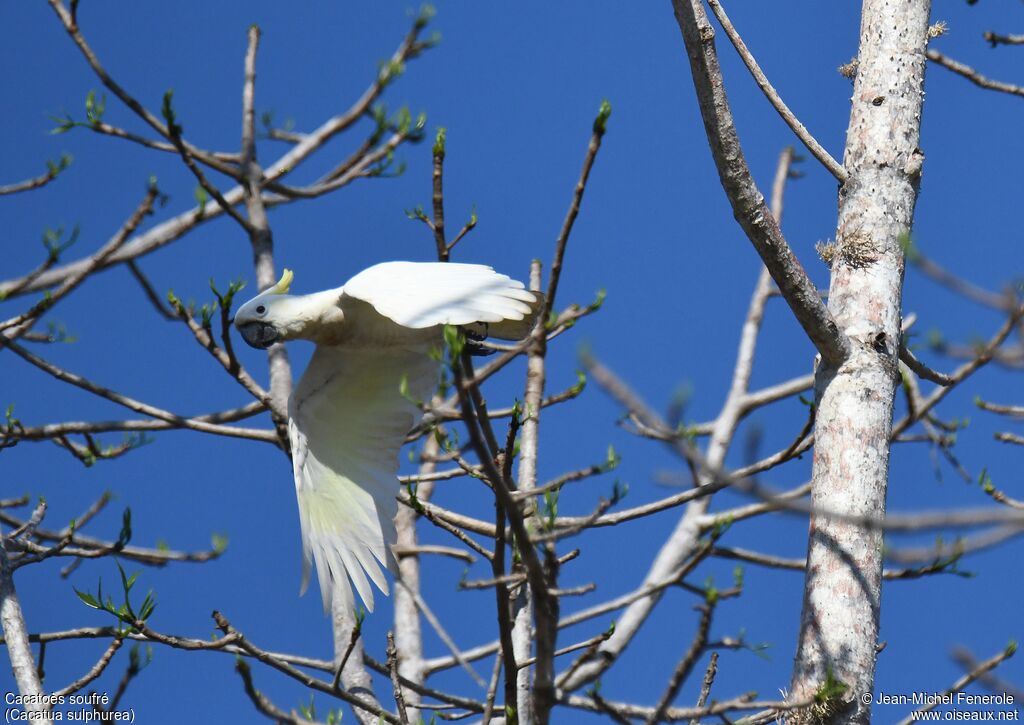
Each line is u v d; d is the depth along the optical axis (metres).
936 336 7.38
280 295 12.19
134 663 9.99
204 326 12.64
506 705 8.81
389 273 10.78
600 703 8.04
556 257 9.54
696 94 9.90
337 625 12.28
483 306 10.15
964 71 13.45
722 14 11.26
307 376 11.98
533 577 7.63
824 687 8.38
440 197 9.53
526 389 11.05
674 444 6.46
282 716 9.16
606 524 10.89
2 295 12.66
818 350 10.31
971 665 9.67
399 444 11.60
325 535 11.34
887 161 10.92
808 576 9.75
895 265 10.59
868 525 5.71
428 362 11.88
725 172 9.84
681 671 7.52
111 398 13.56
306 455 11.70
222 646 10.02
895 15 11.44
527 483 10.62
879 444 9.95
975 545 5.82
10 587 11.09
